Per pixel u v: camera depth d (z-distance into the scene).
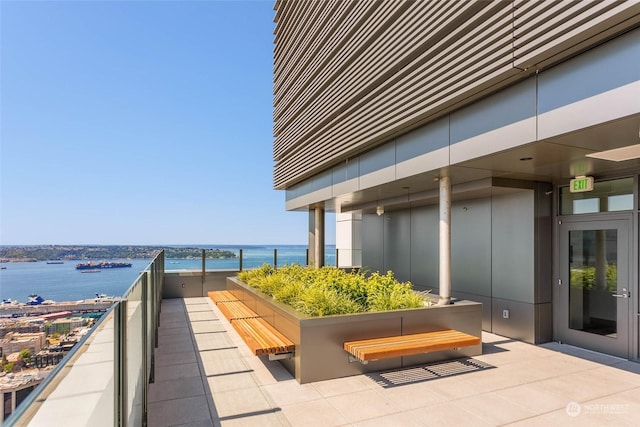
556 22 3.80
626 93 3.51
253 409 4.30
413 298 6.40
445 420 4.04
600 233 6.81
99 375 1.83
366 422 4.00
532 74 4.47
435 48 5.59
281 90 14.24
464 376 5.36
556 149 4.83
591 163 5.81
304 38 11.46
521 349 6.84
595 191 6.91
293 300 6.43
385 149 7.70
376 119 7.29
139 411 3.73
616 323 6.45
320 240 13.86
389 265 12.08
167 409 4.31
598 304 6.76
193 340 7.45
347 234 19.84
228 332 8.12
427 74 5.80
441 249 6.78
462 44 5.12
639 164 5.94
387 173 7.61
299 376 5.11
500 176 6.97
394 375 5.39
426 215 10.46
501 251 8.01
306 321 5.14
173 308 11.10
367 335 5.52
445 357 6.06
